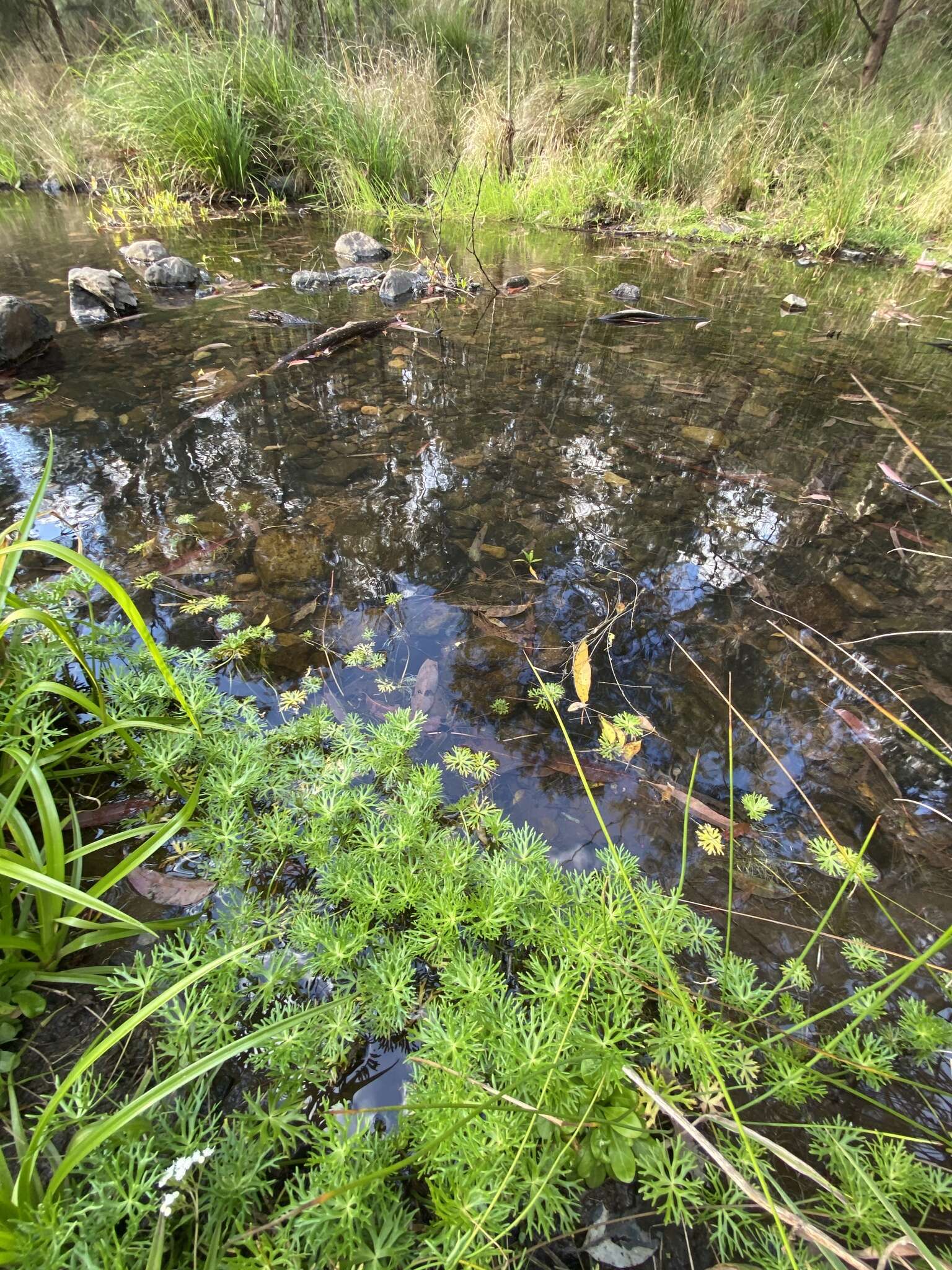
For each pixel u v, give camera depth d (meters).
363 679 1.67
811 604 1.96
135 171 7.02
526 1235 0.85
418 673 1.70
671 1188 0.86
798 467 2.61
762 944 1.18
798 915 1.23
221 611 1.85
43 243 5.33
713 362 3.49
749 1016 1.07
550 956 1.12
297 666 1.70
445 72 8.16
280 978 1.06
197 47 6.91
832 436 2.83
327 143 6.59
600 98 6.66
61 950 1.09
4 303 3.19
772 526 2.29
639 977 1.08
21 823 1.08
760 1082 1.00
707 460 2.63
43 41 10.42
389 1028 1.04
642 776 1.47
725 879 1.29
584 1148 0.88
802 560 2.14
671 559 2.12
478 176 6.58
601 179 6.36
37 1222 0.75
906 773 1.50
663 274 5.02
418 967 1.13
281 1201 0.86
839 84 6.92
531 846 1.24
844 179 5.62
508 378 3.24
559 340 3.69
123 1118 0.75
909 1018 1.05
